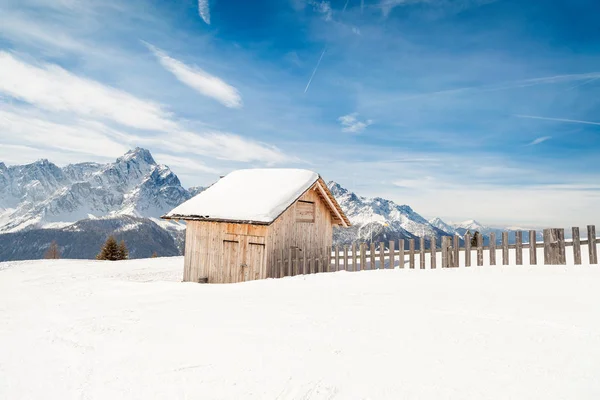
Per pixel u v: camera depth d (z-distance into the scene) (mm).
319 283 10180
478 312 6027
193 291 10773
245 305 7824
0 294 13086
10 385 4516
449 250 11797
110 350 5523
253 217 15227
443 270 10562
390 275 10461
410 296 7535
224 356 4789
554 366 3912
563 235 9805
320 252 15195
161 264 25969
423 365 4113
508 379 3678
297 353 4707
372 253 13523
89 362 5098
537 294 6941
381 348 4699
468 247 11445
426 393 3496
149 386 4125
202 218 16828
